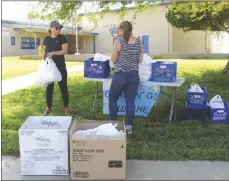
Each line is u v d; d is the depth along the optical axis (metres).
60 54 5.54
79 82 9.62
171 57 20.50
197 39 25.73
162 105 6.08
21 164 3.51
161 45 25.52
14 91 8.31
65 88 5.89
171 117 5.38
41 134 3.45
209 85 9.24
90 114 6.05
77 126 3.88
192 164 3.86
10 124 5.46
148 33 25.83
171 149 4.25
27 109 6.49
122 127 3.89
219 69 12.52
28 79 10.41
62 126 3.86
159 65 5.20
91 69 5.41
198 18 10.75
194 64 14.85
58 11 7.96
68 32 25.80
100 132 3.52
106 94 5.57
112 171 3.40
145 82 5.18
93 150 3.36
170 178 3.47
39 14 8.08
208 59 18.72
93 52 29.47
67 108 6.04
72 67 14.46
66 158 3.49
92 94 7.82
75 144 3.35
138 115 5.59
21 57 20.59
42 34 27.52
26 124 3.69
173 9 11.60
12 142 4.45
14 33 26.05
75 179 3.41
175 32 25.34
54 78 5.56
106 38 28.83
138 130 5.11
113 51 4.71
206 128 5.19
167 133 4.91
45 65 5.57
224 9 10.23
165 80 5.22
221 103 5.61
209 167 3.77
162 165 3.82
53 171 3.52
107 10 8.37
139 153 4.08
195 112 5.54
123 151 3.37
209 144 4.48
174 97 5.47
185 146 4.40
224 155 4.07
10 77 10.84
